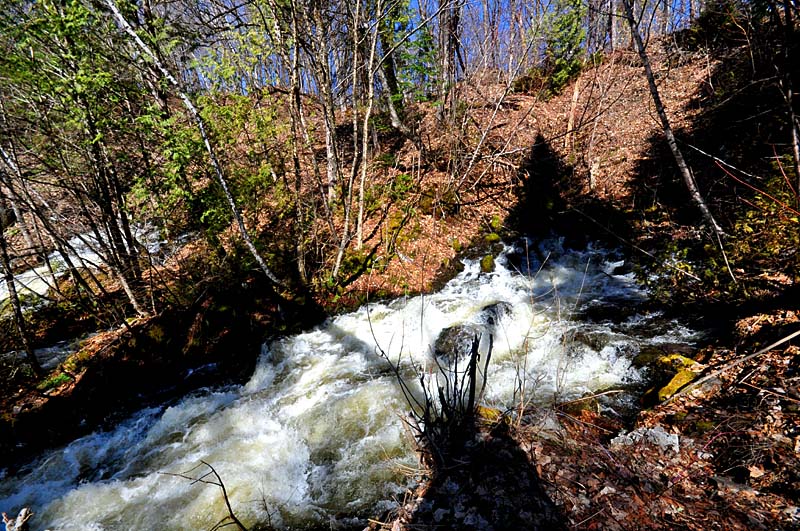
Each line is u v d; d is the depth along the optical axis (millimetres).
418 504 3197
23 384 6906
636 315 6777
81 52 6289
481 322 7395
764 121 8555
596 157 11969
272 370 7113
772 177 7328
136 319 8586
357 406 5758
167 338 7492
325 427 5461
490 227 10648
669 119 11578
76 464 5391
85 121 6582
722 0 10492
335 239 9133
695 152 9797
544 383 5531
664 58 14250
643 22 16281
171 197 7812
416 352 7086
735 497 2828
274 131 8523
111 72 6535
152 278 9109
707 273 6820
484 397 5281
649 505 2859
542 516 2869
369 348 7367
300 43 8062
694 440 3463
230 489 4598
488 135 13633
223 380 7008
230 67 7184
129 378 6902
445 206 10656
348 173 12000
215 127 7410
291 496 4445
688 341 5641
